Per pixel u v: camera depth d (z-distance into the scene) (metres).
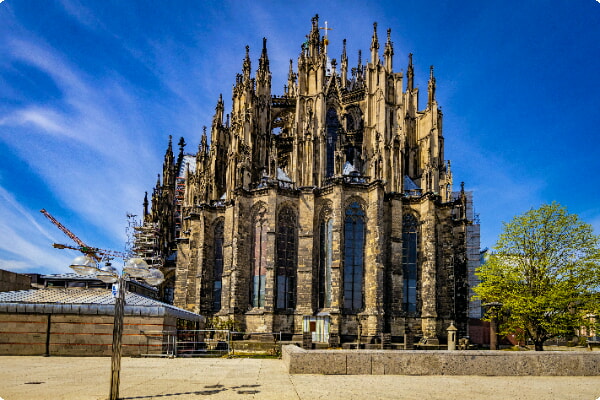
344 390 20.34
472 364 25.72
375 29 89.62
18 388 20.23
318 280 77.75
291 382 22.56
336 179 76.94
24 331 39.72
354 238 77.75
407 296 79.19
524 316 52.72
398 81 87.62
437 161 88.94
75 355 39.81
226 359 37.75
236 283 76.44
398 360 25.73
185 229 97.75
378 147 83.44
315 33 88.38
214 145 91.69
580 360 26.08
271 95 95.00
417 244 80.94
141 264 20.06
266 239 78.56
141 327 40.75
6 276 51.50
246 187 81.12
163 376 24.86
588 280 51.38
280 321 75.38
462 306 82.31
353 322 74.12
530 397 19.25
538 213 54.28
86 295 43.09
